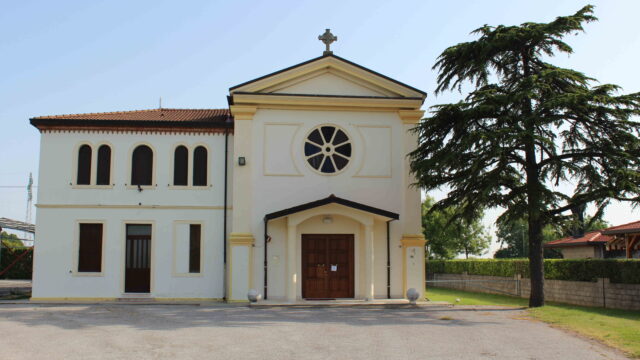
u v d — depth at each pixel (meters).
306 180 22.95
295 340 13.02
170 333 13.90
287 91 23.38
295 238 21.86
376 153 23.38
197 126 23.52
